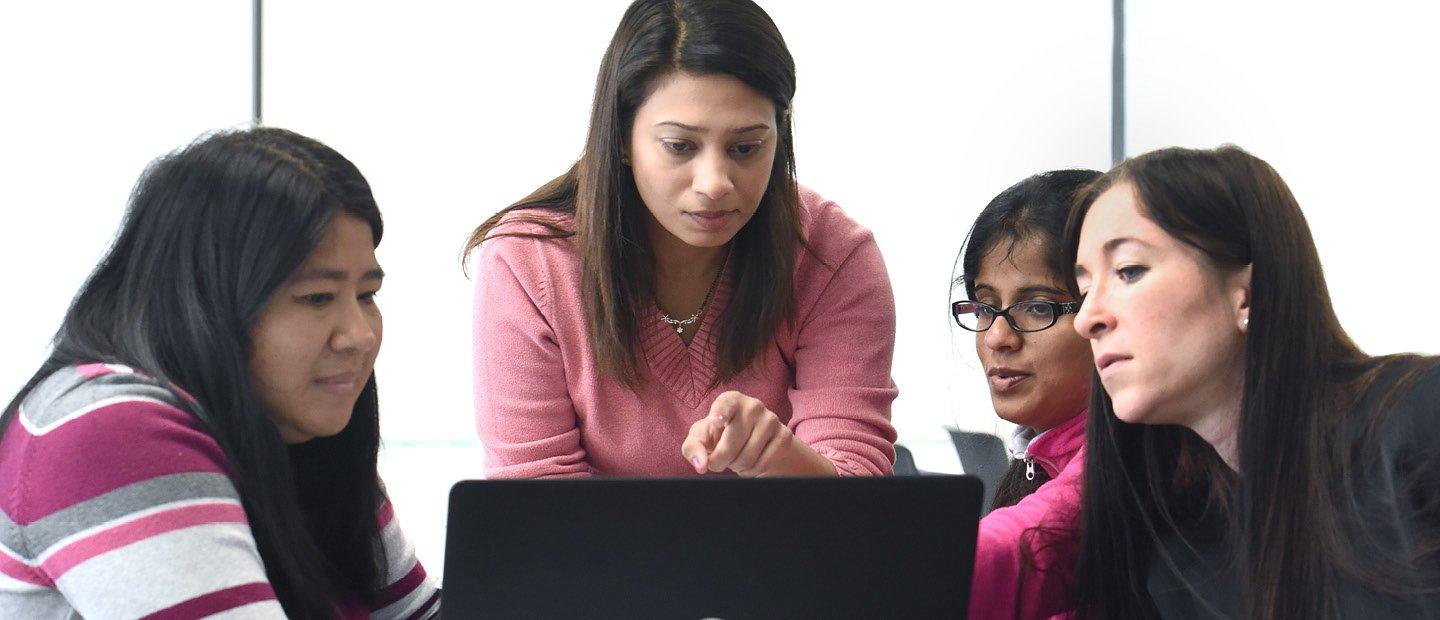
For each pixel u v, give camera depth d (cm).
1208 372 112
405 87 439
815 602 105
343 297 116
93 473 104
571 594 102
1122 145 443
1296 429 109
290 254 111
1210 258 111
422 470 442
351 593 132
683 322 170
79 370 112
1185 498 126
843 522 105
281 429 119
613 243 160
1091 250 117
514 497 100
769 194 164
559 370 170
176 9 421
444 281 443
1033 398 156
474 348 175
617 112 154
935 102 443
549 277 167
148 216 114
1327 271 434
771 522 104
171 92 421
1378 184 432
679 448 172
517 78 441
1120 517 127
